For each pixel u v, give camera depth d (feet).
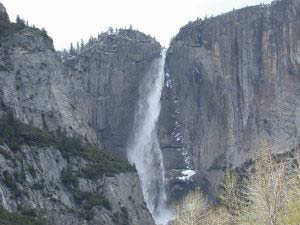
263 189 136.87
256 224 140.46
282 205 136.15
